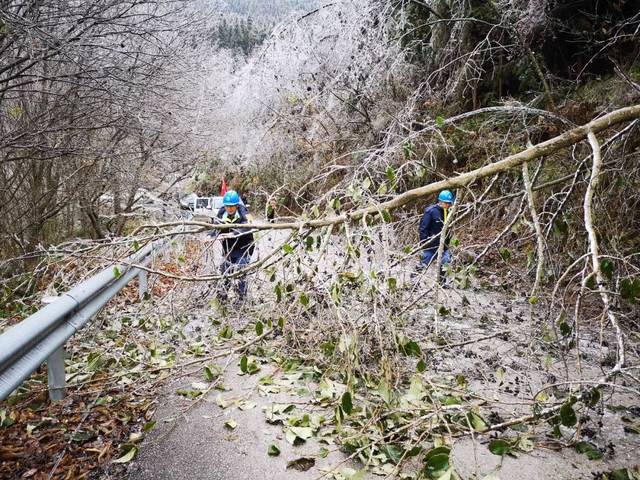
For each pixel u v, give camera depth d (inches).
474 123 400.5
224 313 189.2
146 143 448.1
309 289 167.5
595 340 211.2
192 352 198.4
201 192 762.8
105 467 123.4
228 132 732.7
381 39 529.7
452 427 135.1
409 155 181.3
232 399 161.9
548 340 139.5
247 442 135.1
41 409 150.9
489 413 149.7
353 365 136.6
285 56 645.9
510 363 186.7
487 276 270.7
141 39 363.6
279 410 150.9
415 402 130.0
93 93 345.1
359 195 166.6
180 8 370.9
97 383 170.1
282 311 177.8
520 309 247.1
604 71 396.2
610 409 154.5
